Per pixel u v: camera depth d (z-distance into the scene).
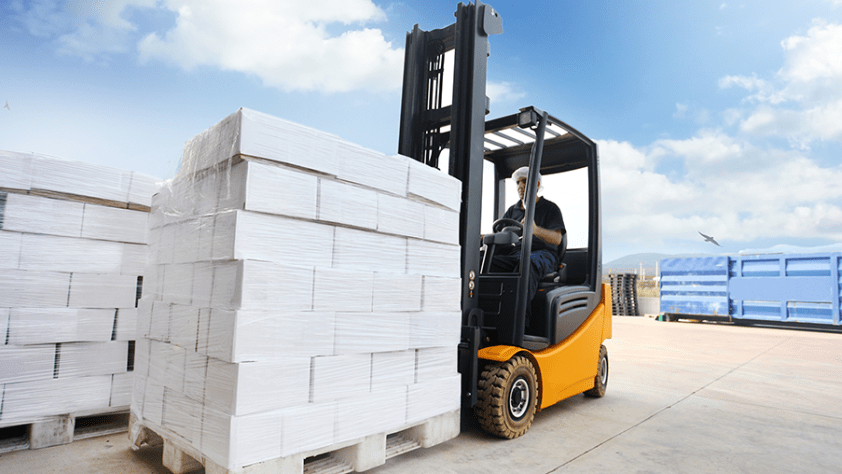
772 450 3.20
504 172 4.79
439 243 2.99
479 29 3.53
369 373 2.44
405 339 2.63
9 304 2.73
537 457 2.93
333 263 2.34
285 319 2.09
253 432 1.95
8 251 2.75
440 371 2.91
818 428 3.72
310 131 2.28
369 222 2.49
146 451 2.82
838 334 11.62
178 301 2.46
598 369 4.52
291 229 2.18
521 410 3.39
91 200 3.05
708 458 3.02
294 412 2.09
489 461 2.83
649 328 12.52
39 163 2.87
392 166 2.66
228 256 2.02
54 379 2.86
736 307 13.59
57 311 2.86
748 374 6.04
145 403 2.65
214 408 2.03
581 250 4.58
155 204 2.99
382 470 2.64
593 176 4.35
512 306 3.41
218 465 1.96
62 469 2.52
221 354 2.00
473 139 3.40
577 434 3.44
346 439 2.30
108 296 3.06
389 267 2.62
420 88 3.86
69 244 2.95
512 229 3.81
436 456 2.89
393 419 2.54
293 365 2.11
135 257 3.22
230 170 2.16
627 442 3.29
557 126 3.85
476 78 3.46
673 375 5.93
